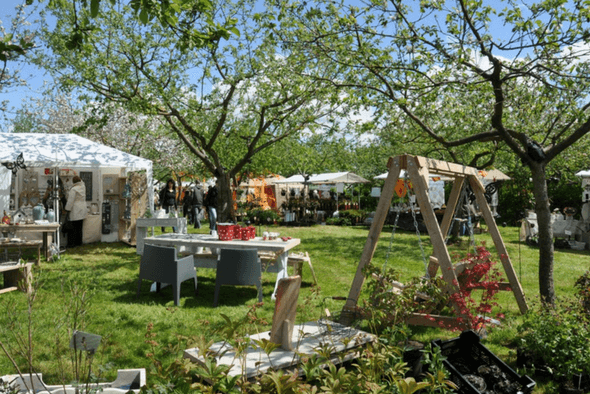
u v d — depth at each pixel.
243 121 13.77
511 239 15.32
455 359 3.77
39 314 5.62
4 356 4.27
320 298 6.71
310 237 15.46
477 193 6.11
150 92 11.13
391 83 6.99
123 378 3.23
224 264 6.48
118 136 20.41
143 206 12.48
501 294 7.40
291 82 10.98
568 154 10.07
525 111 6.36
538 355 4.15
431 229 5.05
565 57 5.61
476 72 6.07
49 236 9.99
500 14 6.07
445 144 6.95
